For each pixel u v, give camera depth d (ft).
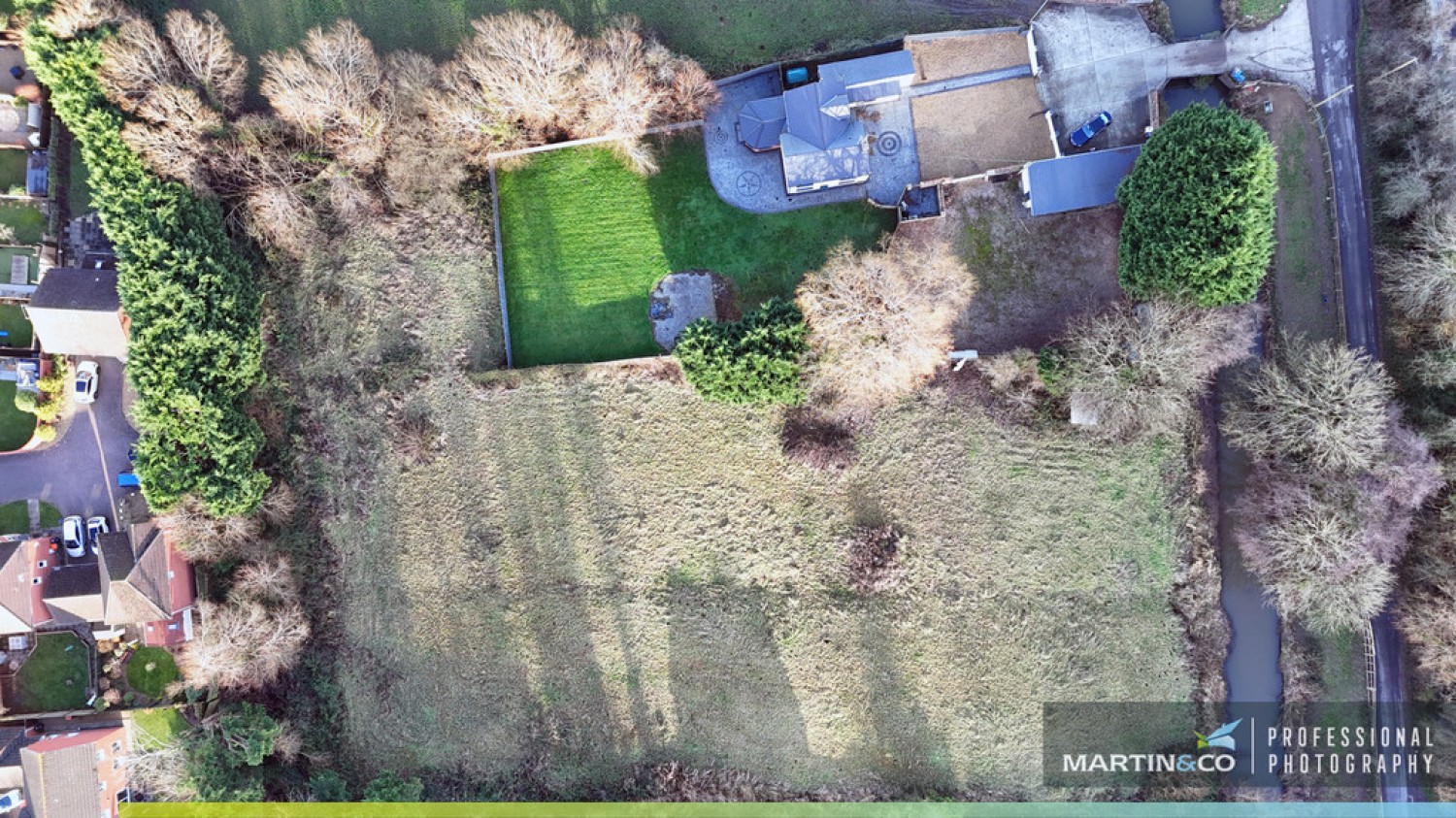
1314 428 122.42
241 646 133.28
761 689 140.05
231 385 134.51
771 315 127.54
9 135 141.08
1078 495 136.87
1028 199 134.21
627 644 141.28
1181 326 122.93
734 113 140.77
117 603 133.08
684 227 140.77
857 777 139.74
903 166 138.31
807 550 139.54
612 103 130.62
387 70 134.72
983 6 139.44
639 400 140.56
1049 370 130.62
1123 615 137.39
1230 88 136.46
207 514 132.98
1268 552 129.18
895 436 138.62
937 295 132.16
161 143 128.16
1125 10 136.77
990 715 138.10
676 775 139.95
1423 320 129.80
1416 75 127.95
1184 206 118.11
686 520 140.56
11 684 141.38
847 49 139.64
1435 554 127.75
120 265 128.06
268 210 135.64
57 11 124.98
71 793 133.69
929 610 138.51
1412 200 127.54
